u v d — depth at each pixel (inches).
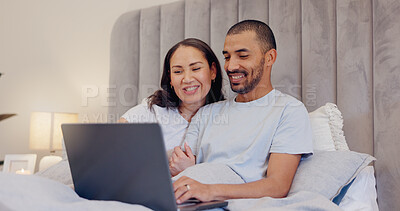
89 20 110.5
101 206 35.2
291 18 76.6
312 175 52.9
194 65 67.2
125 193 39.4
